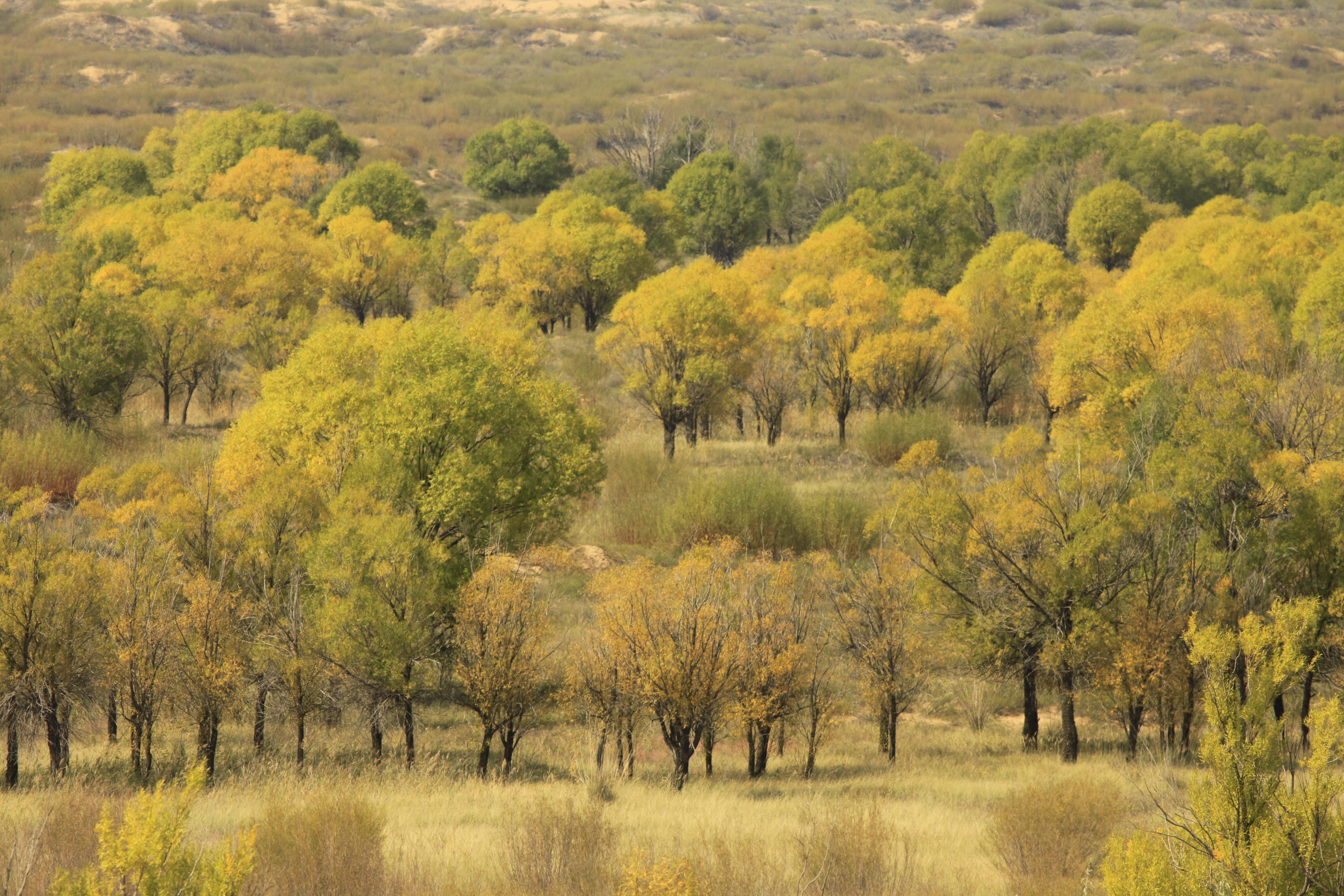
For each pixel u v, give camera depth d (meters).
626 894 14.26
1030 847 17.00
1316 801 11.70
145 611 26.27
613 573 30.22
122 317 59.72
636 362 65.00
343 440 34.34
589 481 40.00
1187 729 30.17
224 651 26.41
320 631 27.89
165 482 31.70
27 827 15.65
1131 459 35.22
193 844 12.86
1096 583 30.89
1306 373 37.59
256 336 68.81
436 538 34.06
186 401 69.00
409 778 26.50
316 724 32.19
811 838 16.89
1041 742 35.34
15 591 25.33
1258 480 30.34
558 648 30.92
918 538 32.91
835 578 33.69
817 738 30.53
